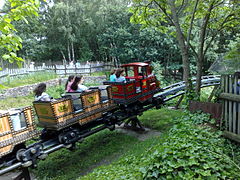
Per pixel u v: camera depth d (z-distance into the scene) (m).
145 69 7.55
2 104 11.31
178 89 9.21
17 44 3.25
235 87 4.13
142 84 7.29
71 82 6.08
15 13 3.16
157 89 8.23
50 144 4.84
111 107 6.19
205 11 7.40
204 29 7.39
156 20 8.74
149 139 6.34
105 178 3.70
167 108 10.30
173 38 18.31
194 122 5.15
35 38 29.38
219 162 2.96
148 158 3.67
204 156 3.01
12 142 3.88
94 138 7.16
